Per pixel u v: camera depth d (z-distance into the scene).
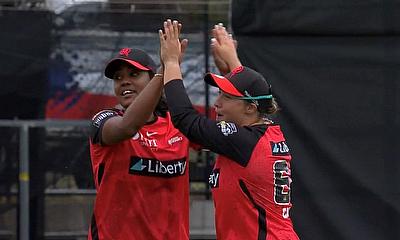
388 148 19.47
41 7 22.67
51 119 22.69
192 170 22.61
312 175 19.48
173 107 14.83
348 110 19.48
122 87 16.08
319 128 19.48
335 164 19.47
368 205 19.47
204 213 22.52
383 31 19.36
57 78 22.67
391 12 19.34
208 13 22.67
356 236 19.42
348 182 19.48
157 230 16.14
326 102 19.47
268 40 19.47
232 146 14.55
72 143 22.72
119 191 15.99
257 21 19.39
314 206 19.47
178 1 22.80
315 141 19.47
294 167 19.48
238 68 15.40
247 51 19.44
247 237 14.80
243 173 14.66
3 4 22.75
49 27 22.59
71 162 22.73
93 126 15.84
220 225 15.12
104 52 22.66
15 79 22.56
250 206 14.75
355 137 19.50
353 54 19.45
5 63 22.53
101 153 15.95
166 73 14.97
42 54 22.59
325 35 19.45
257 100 14.99
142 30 22.66
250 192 14.72
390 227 19.42
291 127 19.50
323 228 19.47
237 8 19.42
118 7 22.73
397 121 19.44
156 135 16.09
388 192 19.45
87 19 22.64
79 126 22.69
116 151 15.87
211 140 14.56
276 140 15.02
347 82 19.47
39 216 22.62
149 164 15.98
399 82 19.41
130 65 15.86
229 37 17.53
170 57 15.09
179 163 16.27
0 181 22.62
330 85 19.47
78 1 22.61
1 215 22.62
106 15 22.66
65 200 22.69
